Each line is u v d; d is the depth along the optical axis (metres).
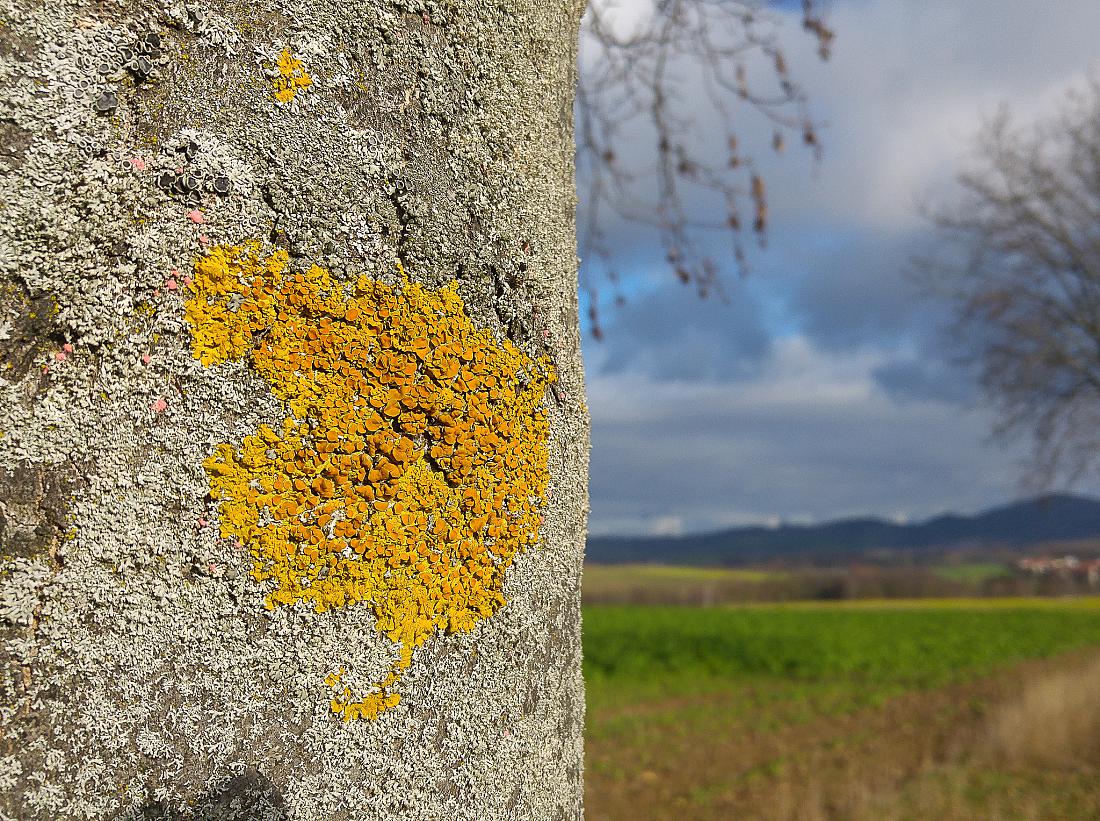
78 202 0.16
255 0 0.18
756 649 4.13
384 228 0.19
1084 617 6.46
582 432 0.24
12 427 0.16
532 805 0.21
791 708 2.71
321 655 0.18
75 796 0.16
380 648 0.18
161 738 0.16
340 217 0.18
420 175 0.20
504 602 0.21
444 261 0.20
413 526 0.19
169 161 0.17
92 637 0.16
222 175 0.17
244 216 0.18
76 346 0.16
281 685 0.17
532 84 0.22
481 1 0.21
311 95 0.18
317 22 0.18
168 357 0.17
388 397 0.19
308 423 0.18
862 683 3.29
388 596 0.19
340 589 0.18
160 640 0.16
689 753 2.04
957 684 3.07
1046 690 2.05
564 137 0.24
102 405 0.16
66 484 0.16
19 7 0.16
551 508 0.22
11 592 0.15
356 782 0.18
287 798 0.17
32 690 0.16
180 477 0.17
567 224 0.24
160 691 0.16
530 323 0.22
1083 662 3.42
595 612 6.55
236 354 0.17
